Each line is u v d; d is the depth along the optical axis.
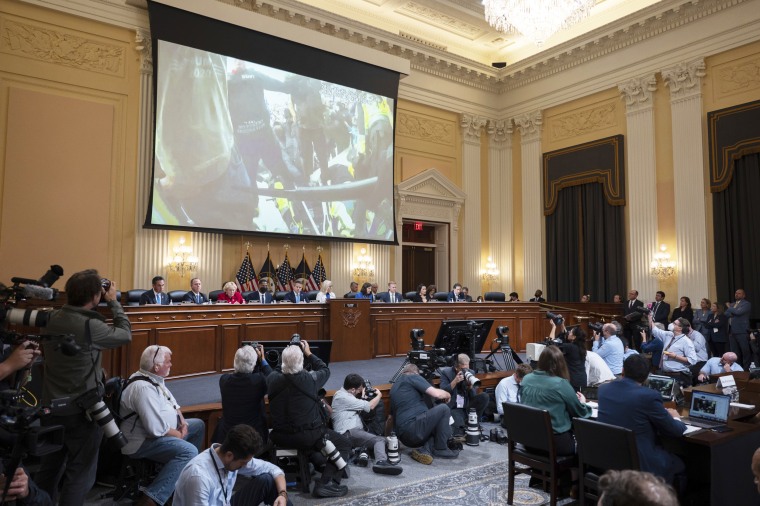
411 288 14.54
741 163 11.02
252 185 11.25
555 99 14.36
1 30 9.37
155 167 10.23
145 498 3.78
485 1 10.46
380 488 4.67
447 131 14.97
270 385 4.65
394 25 14.05
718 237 11.24
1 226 9.17
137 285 10.25
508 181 15.42
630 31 12.65
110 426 3.13
